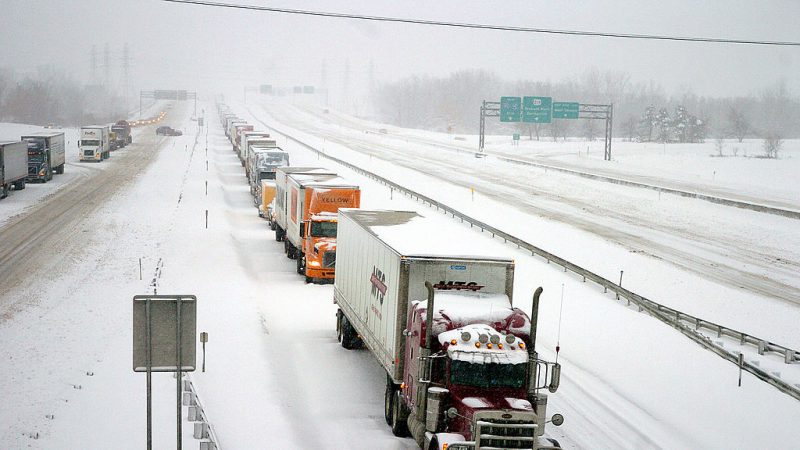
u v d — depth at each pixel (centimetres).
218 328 2655
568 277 3584
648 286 3609
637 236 4881
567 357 2478
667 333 2775
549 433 1853
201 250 4097
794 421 2025
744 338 2697
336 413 1994
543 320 2881
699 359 2517
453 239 2066
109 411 1919
